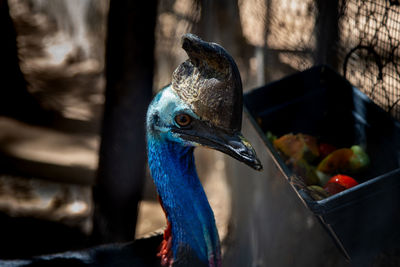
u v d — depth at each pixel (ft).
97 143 18.67
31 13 27.76
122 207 12.90
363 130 8.27
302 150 8.16
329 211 6.37
